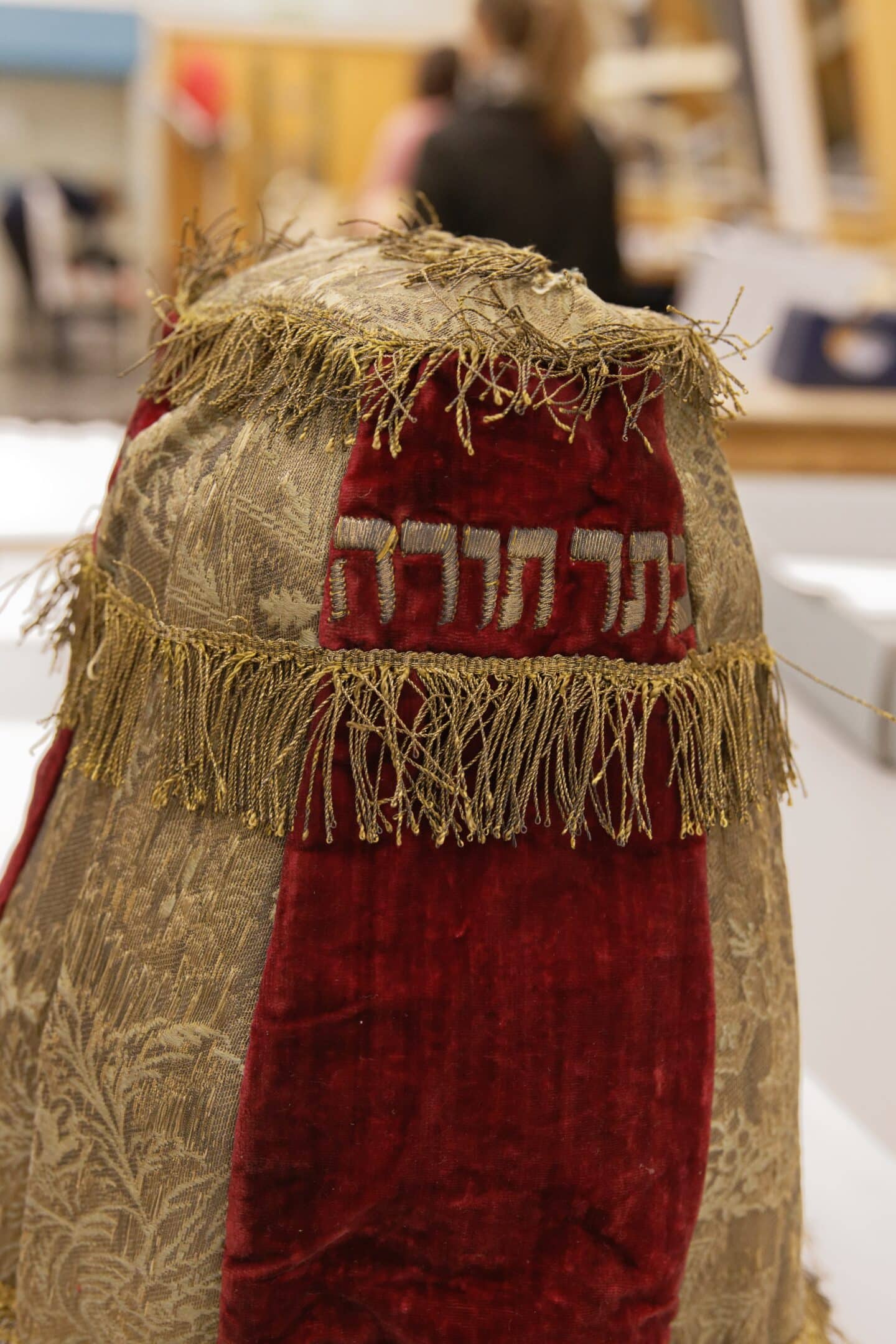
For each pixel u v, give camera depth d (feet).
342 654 2.13
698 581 2.33
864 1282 3.05
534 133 6.02
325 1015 2.15
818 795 5.33
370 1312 2.26
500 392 2.11
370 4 10.20
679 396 2.33
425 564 2.13
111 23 8.25
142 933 2.25
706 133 9.24
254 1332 2.22
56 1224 2.37
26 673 5.62
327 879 2.15
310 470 2.16
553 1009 2.19
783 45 9.14
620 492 2.18
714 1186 2.47
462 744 2.12
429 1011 2.16
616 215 6.40
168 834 2.25
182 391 2.36
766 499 6.93
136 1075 2.26
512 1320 2.24
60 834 2.46
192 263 2.63
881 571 6.06
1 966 2.52
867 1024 4.02
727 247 7.91
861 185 9.41
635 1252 2.27
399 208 6.02
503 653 2.15
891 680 5.42
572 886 2.20
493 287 2.20
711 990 2.32
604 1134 2.23
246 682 2.17
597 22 8.99
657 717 2.24
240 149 9.02
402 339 2.15
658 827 2.25
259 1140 2.17
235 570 2.18
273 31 8.93
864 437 7.28
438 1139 2.18
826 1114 3.62
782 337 7.44
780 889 2.57
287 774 2.15
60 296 9.36
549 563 2.15
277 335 2.25
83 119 8.62
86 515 3.12
